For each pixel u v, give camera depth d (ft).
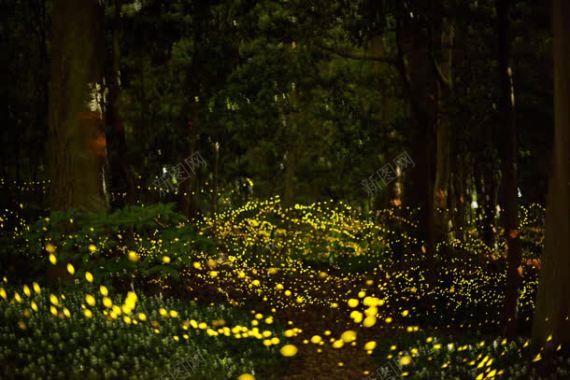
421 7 50.24
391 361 34.53
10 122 70.28
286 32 58.95
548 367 31.60
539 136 94.07
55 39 48.11
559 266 34.94
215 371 31.53
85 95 47.57
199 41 61.67
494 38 62.39
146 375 29.14
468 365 33.01
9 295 40.14
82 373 28.89
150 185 79.97
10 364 28.19
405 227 71.72
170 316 40.09
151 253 41.04
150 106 81.82
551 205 35.83
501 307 57.26
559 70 34.83
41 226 42.24
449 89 60.08
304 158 142.92
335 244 81.15
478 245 81.61
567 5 34.42
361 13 50.72
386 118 89.15
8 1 69.67
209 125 72.79
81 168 47.09
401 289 60.90
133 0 59.00
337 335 45.88
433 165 95.20
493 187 92.17
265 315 50.14
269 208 79.61
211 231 70.23
